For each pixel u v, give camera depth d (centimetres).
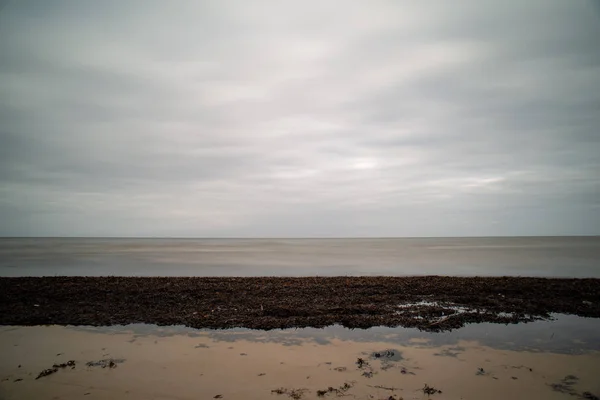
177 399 704
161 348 1004
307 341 1064
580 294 1609
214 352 972
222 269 3186
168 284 1886
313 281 1994
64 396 714
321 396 717
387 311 1388
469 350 983
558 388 754
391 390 743
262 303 1505
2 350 987
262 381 788
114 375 820
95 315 1335
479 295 1634
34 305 1473
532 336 1100
